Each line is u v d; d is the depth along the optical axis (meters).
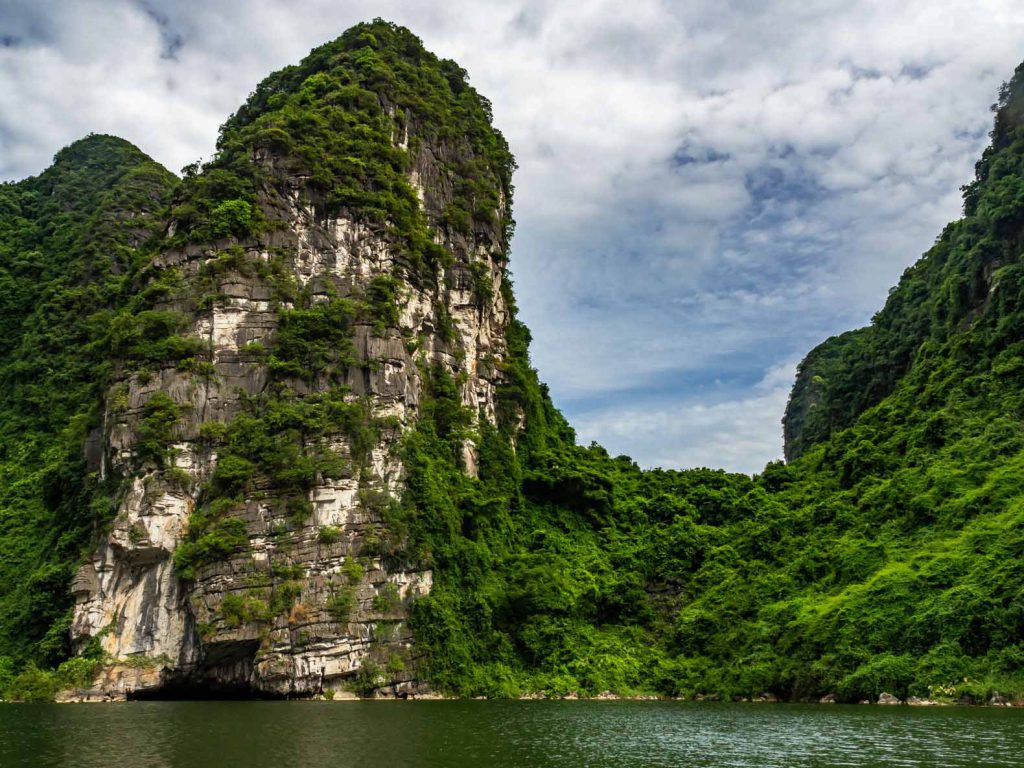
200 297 79.38
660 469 119.94
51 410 106.31
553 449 112.75
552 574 86.75
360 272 87.00
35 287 122.06
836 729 48.66
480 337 103.44
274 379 77.94
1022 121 117.62
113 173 138.12
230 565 69.44
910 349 122.62
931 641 65.06
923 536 79.19
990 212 108.25
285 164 87.75
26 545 89.38
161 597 70.69
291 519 71.88
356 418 77.38
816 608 77.00
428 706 64.88
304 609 69.38
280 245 83.81
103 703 66.06
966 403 93.75
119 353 78.69
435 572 79.50
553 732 48.31
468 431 93.12
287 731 46.66
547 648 81.19
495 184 113.62
